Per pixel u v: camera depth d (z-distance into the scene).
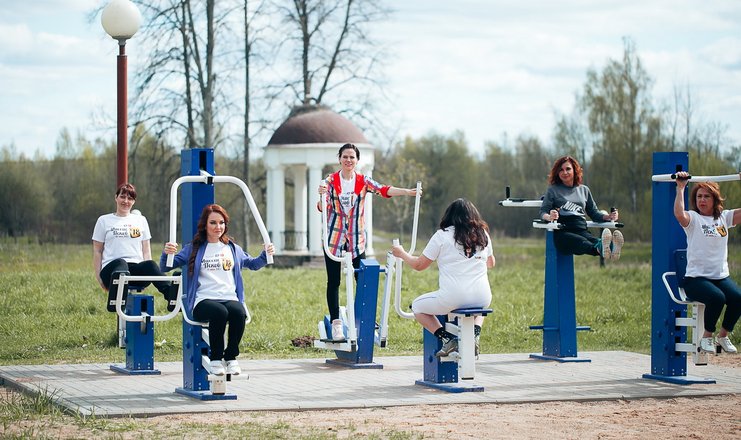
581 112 50.16
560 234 11.78
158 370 10.73
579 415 8.22
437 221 67.00
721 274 9.72
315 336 14.80
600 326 16.81
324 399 8.88
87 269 26.72
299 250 35.28
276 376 10.60
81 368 11.27
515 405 8.77
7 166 50.28
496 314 17.70
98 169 52.31
